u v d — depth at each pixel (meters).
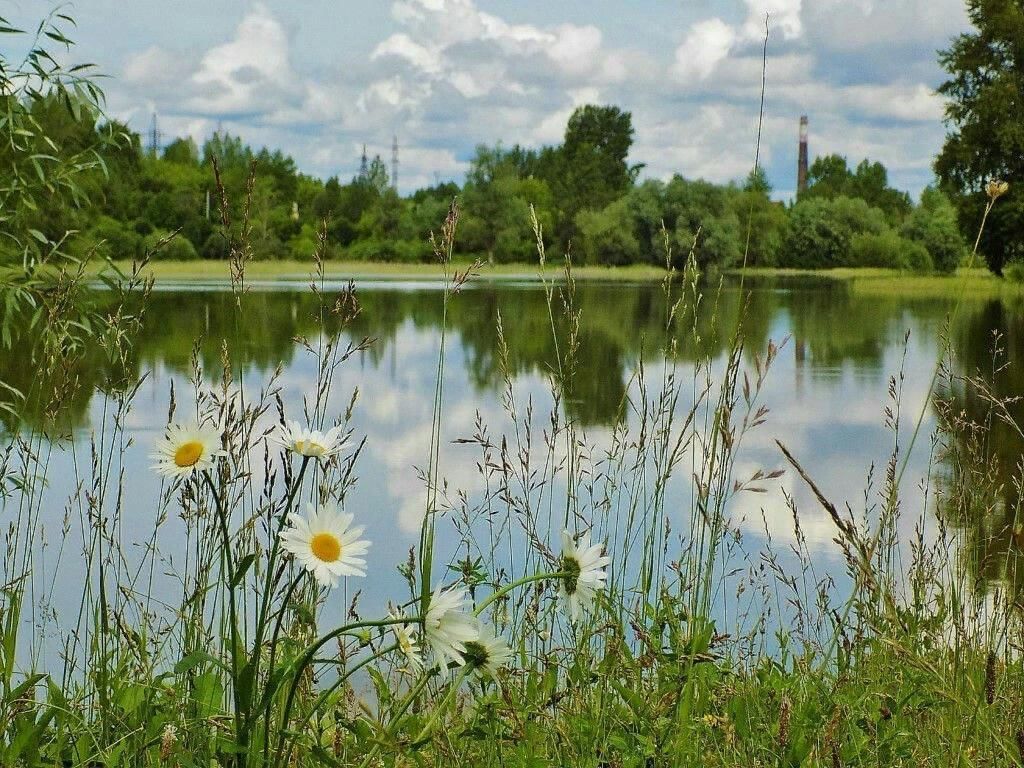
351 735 2.35
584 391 14.60
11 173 4.71
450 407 13.10
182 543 5.60
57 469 7.66
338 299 2.66
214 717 2.07
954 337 25.39
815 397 15.44
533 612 2.81
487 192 66.56
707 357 3.15
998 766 2.24
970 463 3.75
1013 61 39.88
